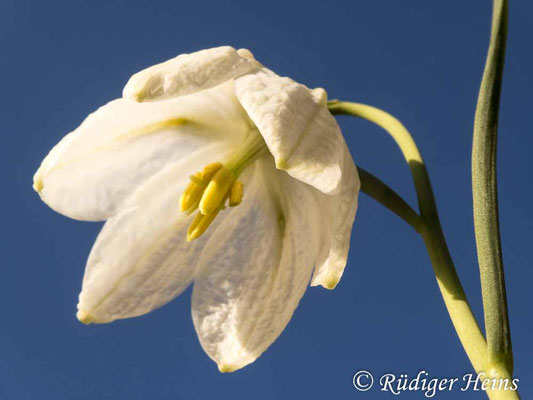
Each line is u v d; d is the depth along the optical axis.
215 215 0.25
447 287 0.24
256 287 0.25
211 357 0.25
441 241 0.24
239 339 0.25
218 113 0.25
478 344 0.23
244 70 0.24
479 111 0.24
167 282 0.25
